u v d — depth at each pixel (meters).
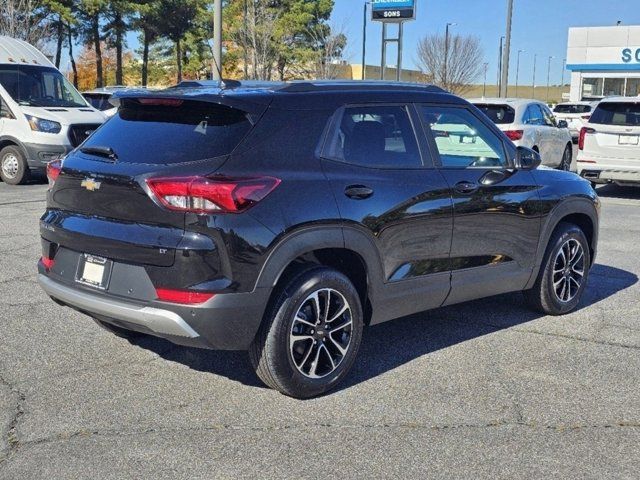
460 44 49.50
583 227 6.65
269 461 3.74
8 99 14.43
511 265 5.75
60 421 4.14
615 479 3.63
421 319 6.21
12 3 31.89
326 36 46.00
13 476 3.54
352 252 4.61
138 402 4.42
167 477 3.57
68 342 5.43
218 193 3.98
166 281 4.04
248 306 4.10
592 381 4.88
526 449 3.92
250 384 4.73
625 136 13.41
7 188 14.00
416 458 3.80
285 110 4.45
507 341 5.66
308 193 4.32
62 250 4.64
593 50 44.50
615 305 6.72
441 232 5.09
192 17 44.41
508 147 5.78
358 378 4.87
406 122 5.10
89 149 4.64
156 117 4.61
